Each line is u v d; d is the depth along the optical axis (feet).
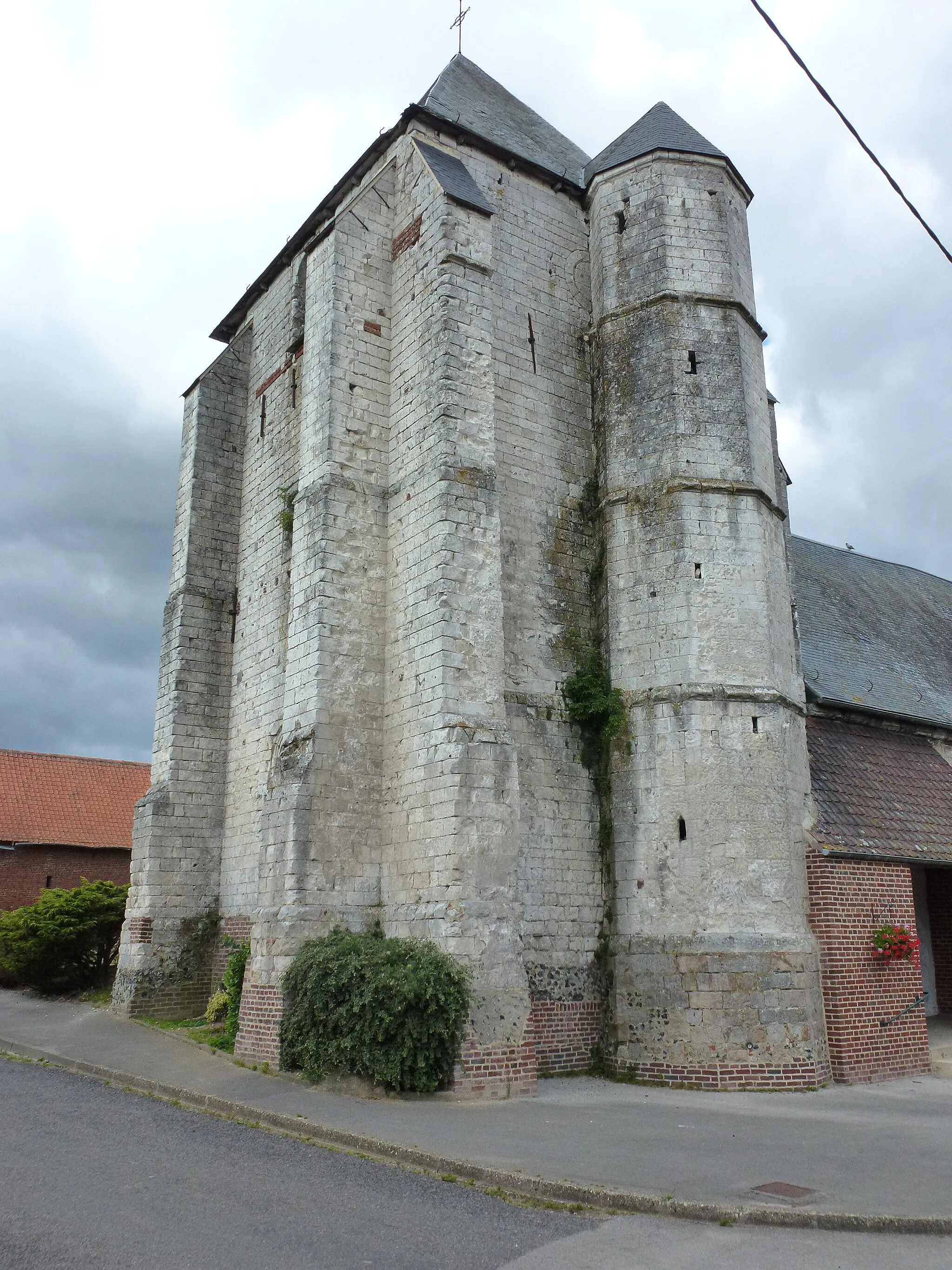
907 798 65.00
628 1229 26.09
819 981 51.11
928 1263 23.85
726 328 60.39
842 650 78.69
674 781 52.90
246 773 68.49
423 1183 30.04
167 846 68.13
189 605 72.69
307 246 63.62
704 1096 46.29
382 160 66.23
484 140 63.46
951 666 88.28
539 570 58.29
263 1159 32.01
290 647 56.13
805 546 94.22
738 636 54.65
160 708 72.59
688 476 57.00
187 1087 43.19
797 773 55.36
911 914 56.34
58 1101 40.47
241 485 76.95
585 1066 52.11
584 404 63.31
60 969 76.54
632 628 56.54
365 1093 42.63
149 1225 25.07
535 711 55.72
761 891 50.80
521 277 63.00
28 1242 23.52
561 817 54.80
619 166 64.54
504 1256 23.79
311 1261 22.97
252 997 50.19
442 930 45.78
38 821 113.29
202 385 76.79
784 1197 27.84
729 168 64.13
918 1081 51.70
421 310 57.62
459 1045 43.68
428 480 53.88
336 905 50.37
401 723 52.39
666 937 51.06
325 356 58.54
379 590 55.88
